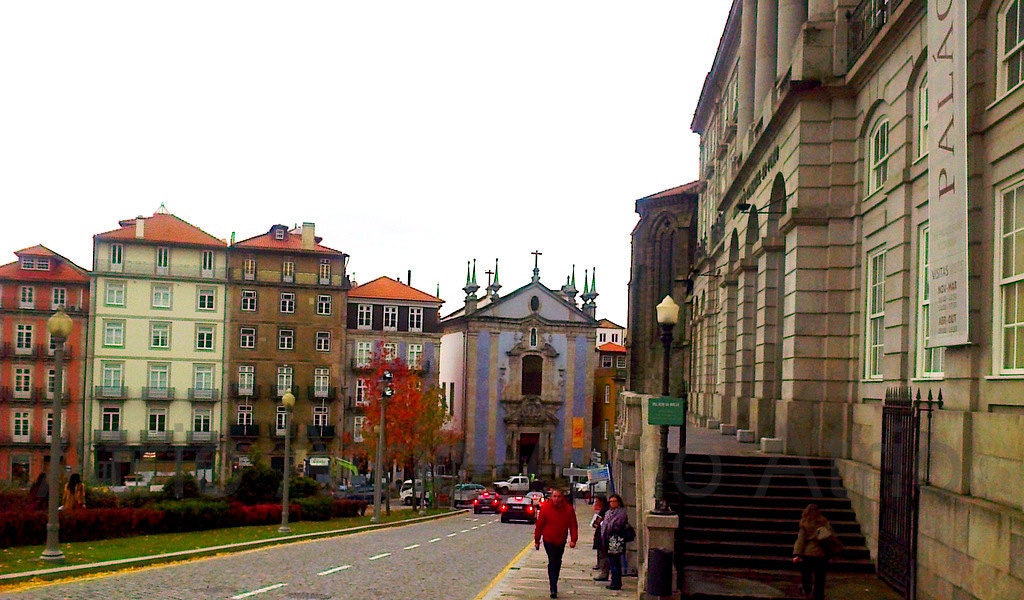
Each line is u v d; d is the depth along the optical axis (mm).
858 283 17656
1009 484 10680
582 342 79438
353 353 68500
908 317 14906
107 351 60594
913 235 14844
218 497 30078
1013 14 11359
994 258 11625
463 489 66750
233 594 13344
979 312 11945
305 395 64750
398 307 70188
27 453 59000
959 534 11492
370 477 66312
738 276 27156
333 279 66125
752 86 29172
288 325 64812
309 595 13562
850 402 17656
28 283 59969
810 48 18266
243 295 64000
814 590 12656
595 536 17812
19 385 59281
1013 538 9984
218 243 63469
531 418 77250
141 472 57406
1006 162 11344
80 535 20984
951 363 12617
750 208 24734
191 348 62531
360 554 20875
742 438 22141
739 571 14711
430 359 70375
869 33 17297
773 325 22047
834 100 18125
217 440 62406
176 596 12938
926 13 14102
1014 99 11094
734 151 31656
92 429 59844
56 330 16328
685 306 46750
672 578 13016
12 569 14758
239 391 63281
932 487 12719
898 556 13445
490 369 76938
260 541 22500
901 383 14859
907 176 14977
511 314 78062
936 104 12867
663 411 14727
